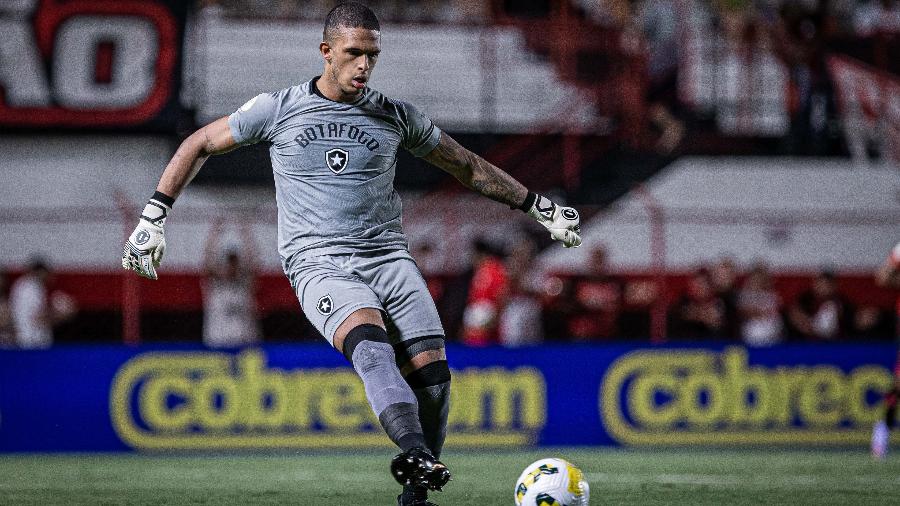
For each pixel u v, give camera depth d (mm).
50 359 33156
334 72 14328
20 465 28922
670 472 26672
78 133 47312
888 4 54094
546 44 51938
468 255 45844
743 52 51656
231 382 33406
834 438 35594
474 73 51812
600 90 50750
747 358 35469
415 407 13352
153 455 32438
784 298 48469
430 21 51469
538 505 15242
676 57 51688
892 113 51250
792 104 50781
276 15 51750
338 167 14438
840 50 51625
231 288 39625
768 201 49844
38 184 47469
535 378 34688
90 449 33062
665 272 47406
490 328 37375
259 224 45719
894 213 50500
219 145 14617
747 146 50625
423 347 14562
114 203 47781
